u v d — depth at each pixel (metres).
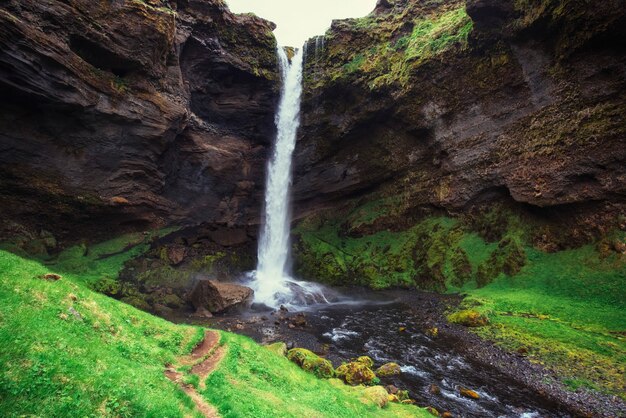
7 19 23.94
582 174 29.55
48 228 32.06
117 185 34.75
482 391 17.80
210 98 44.47
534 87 32.56
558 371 18.98
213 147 44.22
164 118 35.72
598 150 28.72
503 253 34.66
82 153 31.94
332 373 18.11
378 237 46.78
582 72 29.16
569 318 25.22
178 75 37.97
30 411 5.88
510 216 36.03
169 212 40.84
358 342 24.94
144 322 13.99
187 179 42.66
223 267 42.59
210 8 41.53
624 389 16.86
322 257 46.47
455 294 34.66
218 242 45.41
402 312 32.03
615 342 20.95
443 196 41.53
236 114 46.59
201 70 42.38
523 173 33.75
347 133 47.66
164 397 8.12
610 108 28.03
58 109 28.81
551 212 32.28
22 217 30.22
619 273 26.30
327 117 48.78
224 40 43.97
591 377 18.08
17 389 6.14
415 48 41.34
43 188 30.31
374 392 15.34
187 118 39.31
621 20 25.64
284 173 51.16
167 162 39.41
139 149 35.28
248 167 48.59
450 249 39.03
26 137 28.61
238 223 47.66
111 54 31.02
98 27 29.69
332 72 47.38
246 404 9.70
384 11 51.72
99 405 6.75
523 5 30.73
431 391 17.77
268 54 47.44
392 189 48.03
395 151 46.41
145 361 10.72
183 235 42.53
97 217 34.56
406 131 44.38
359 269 43.47
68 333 9.22
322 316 31.42
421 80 40.06
